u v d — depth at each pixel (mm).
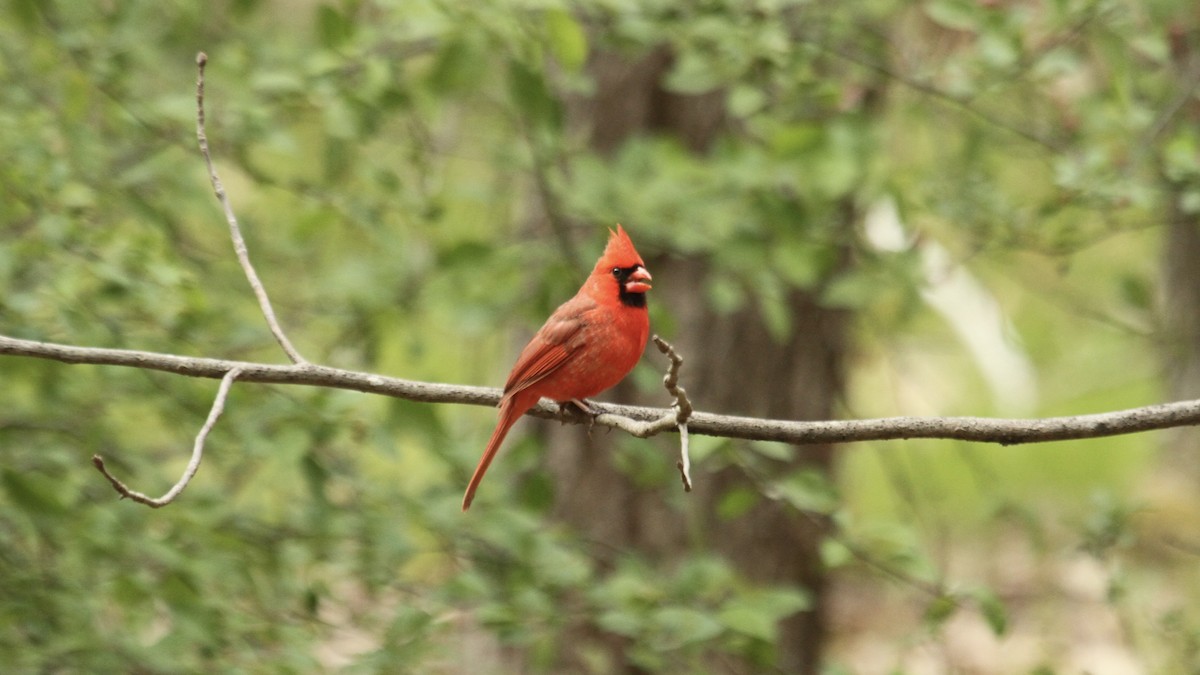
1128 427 6672
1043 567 15891
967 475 20531
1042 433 6715
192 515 9531
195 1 11125
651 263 13406
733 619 9555
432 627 9734
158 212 10594
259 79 10523
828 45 11633
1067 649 13258
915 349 15609
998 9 10664
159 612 10102
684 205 11141
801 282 10906
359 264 11945
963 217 11344
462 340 15242
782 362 13688
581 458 13586
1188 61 12227
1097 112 10922
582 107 13539
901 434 6840
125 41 10570
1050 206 10742
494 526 10109
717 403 13492
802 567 13930
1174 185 10938
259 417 9758
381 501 10477
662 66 13289
